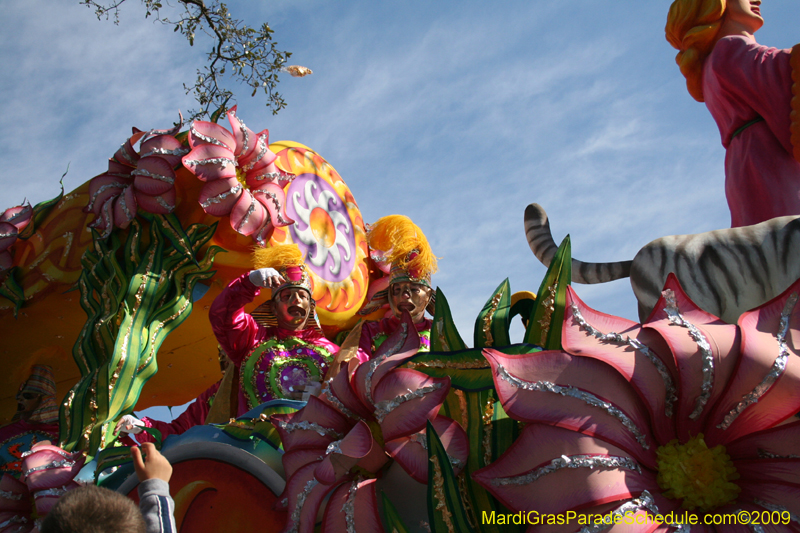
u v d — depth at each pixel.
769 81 2.83
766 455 1.63
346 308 4.49
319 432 2.25
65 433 3.39
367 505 2.00
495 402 2.02
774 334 1.69
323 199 4.60
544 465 1.63
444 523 1.81
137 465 1.97
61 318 4.33
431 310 3.79
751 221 2.84
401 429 1.96
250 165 4.03
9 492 3.07
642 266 2.56
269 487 2.52
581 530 1.54
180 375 5.07
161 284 3.76
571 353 1.76
